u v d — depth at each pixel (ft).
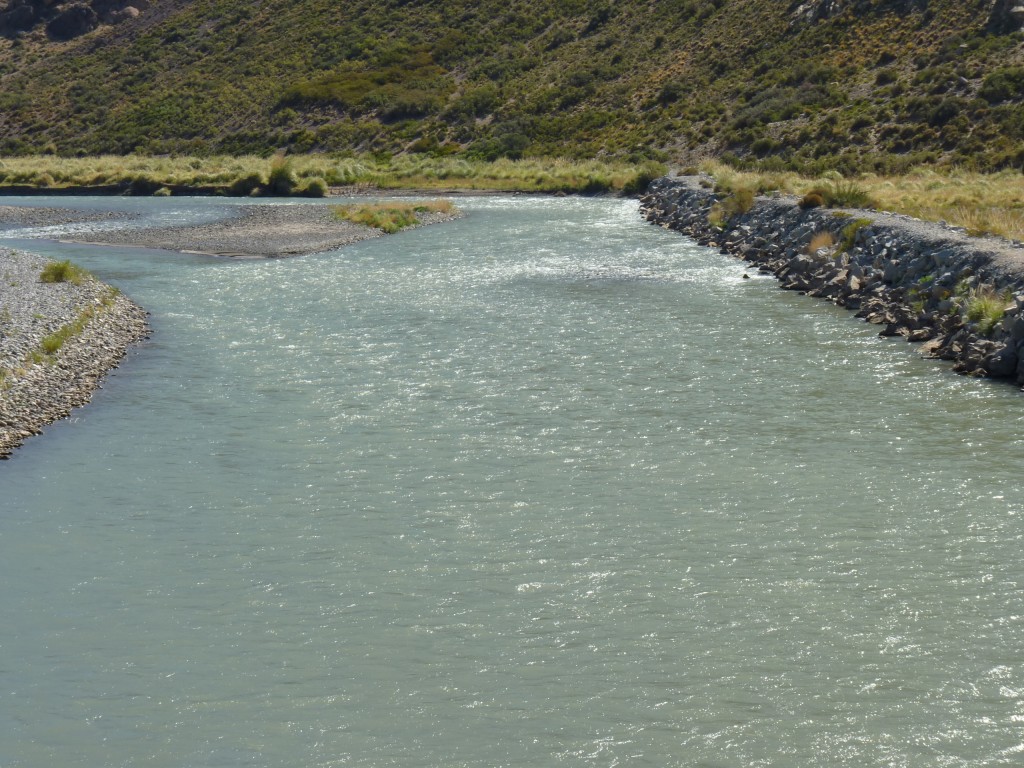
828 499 45.34
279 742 29.60
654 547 40.93
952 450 51.29
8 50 410.93
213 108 336.08
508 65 331.16
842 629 34.73
